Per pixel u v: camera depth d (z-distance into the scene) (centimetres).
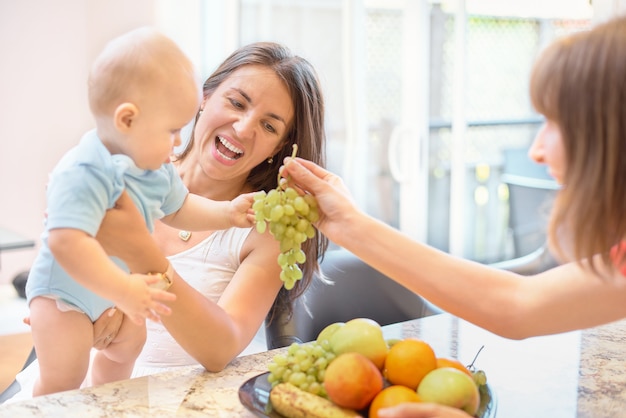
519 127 395
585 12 349
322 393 121
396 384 121
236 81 181
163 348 189
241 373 146
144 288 120
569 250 119
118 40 129
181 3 454
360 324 126
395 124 398
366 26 399
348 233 140
